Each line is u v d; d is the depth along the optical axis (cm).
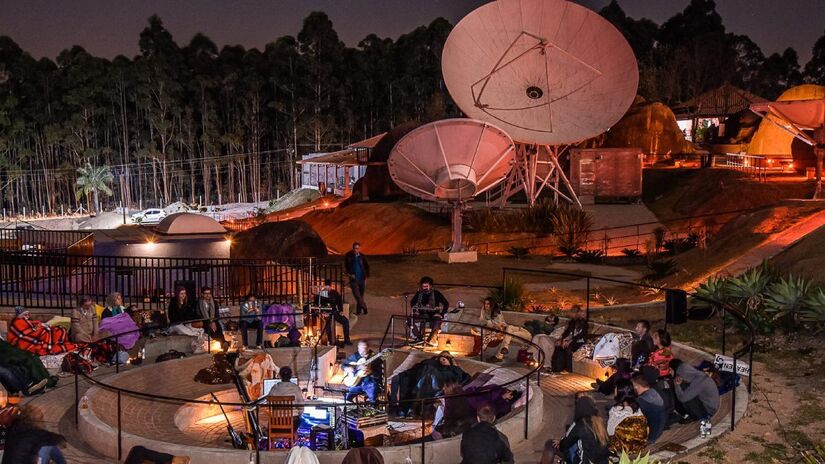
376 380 1251
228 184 11388
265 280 2169
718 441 984
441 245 3644
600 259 2975
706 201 3962
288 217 6419
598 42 3195
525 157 4022
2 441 881
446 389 1055
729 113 7350
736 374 1180
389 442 1037
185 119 11156
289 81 11500
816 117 2758
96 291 1859
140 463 834
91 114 10956
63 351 1374
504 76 3288
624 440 929
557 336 1488
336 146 11425
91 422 1026
